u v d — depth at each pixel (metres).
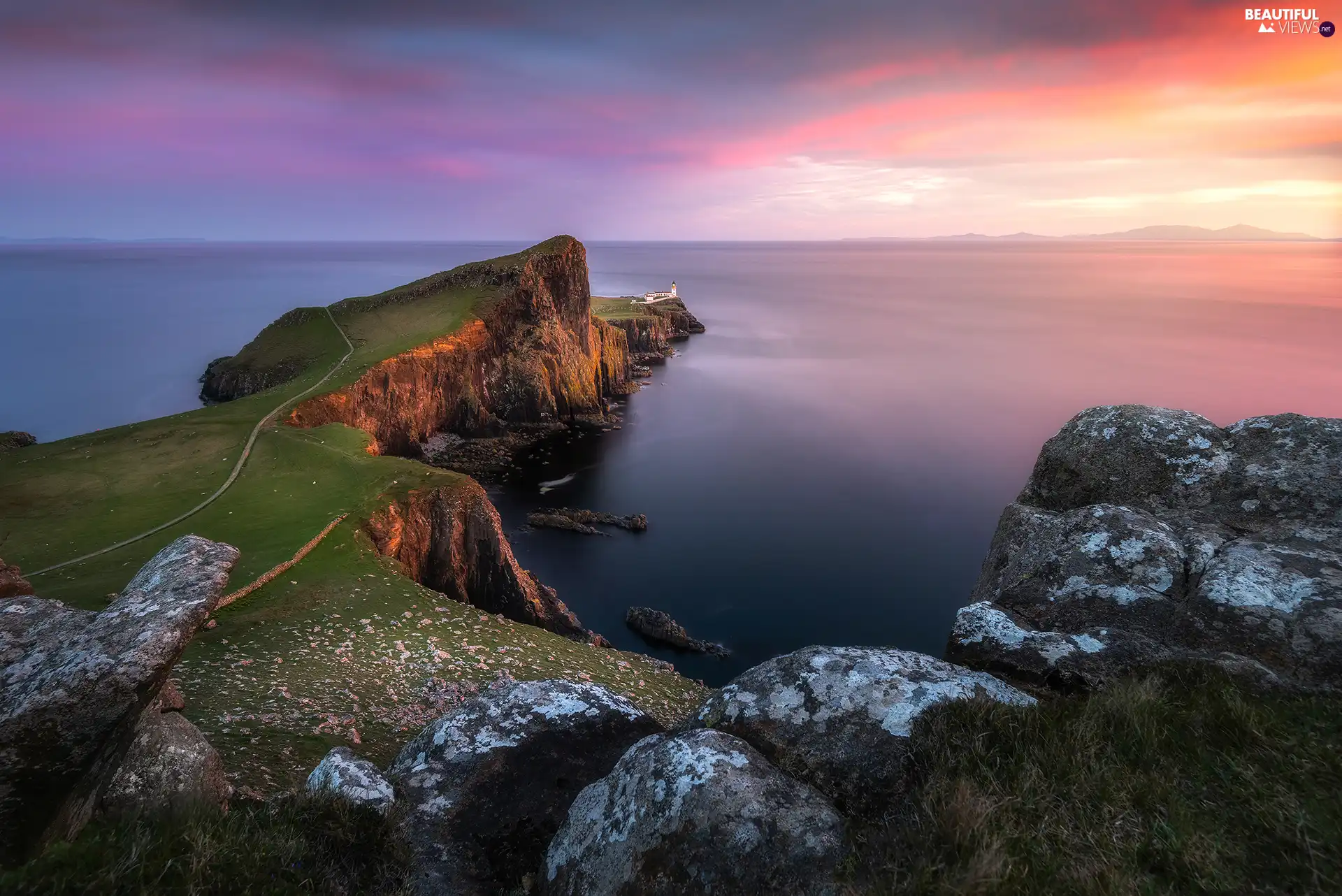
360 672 23.36
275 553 34.00
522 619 44.22
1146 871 4.80
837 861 5.29
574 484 74.62
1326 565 8.59
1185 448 11.51
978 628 8.63
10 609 7.52
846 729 6.52
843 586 52.03
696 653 43.28
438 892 6.27
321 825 6.43
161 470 48.53
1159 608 8.79
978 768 5.79
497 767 7.83
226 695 19.58
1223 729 6.08
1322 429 10.83
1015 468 77.75
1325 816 5.02
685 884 5.38
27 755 6.21
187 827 5.75
